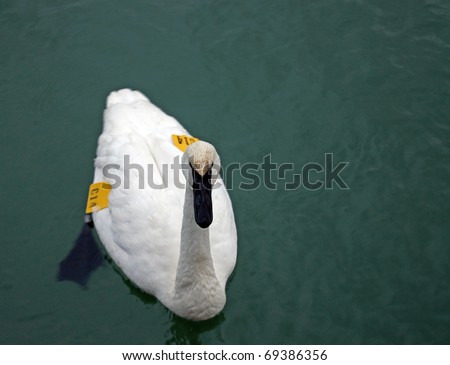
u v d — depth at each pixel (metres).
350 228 10.75
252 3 13.84
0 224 10.94
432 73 12.59
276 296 9.98
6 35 13.37
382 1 13.66
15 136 12.09
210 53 13.20
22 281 10.24
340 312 9.73
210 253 8.94
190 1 13.97
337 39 13.17
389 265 10.26
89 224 10.91
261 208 11.12
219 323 9.70
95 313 9.85
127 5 13.96
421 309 9.68
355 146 11.80
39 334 9.57
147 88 12.78
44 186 11.46
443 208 10.90
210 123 12.27
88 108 12.54
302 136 12.01
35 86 12.77
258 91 12.64
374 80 12.57
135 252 9.60
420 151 11.63
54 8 13.85
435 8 13.48
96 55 13.23
